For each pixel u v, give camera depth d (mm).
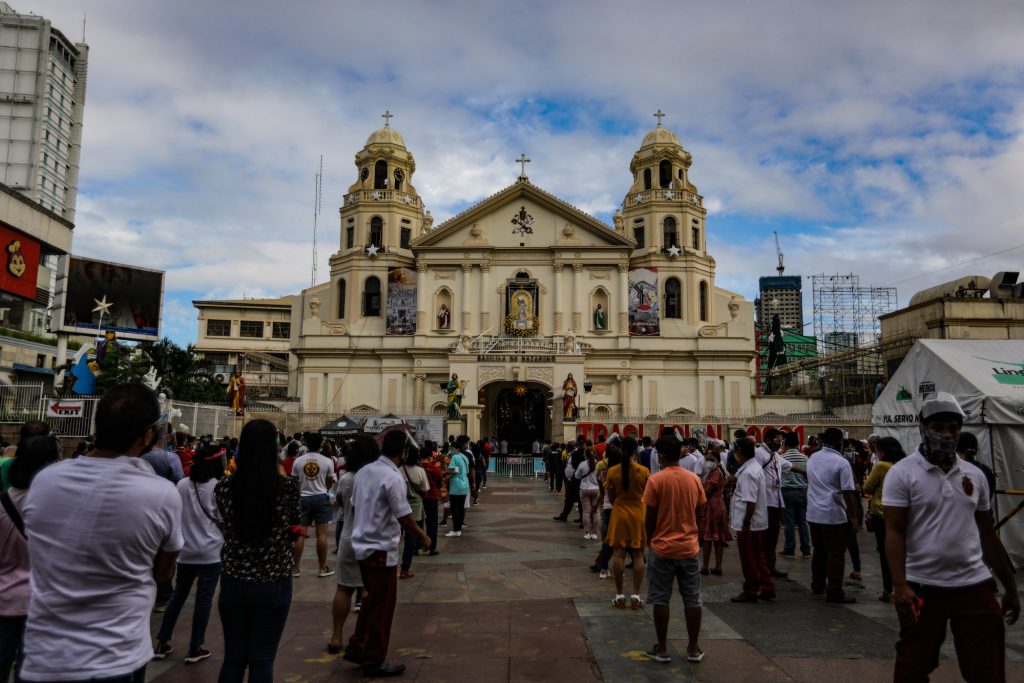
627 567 12961
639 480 9883
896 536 5473
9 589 5480
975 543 5438
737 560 13773
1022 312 40219
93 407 26844
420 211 58219
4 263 24906
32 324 55188
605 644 8109
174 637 8484
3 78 84375
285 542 5738
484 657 7668
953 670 7227
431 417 35438
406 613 9523
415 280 53906
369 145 57812
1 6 88188
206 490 7758
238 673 5570
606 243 53781
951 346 14328
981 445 12766
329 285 57281
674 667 7344
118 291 41344
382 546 7246
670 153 56281
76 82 93562
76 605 3744
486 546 15289
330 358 53812
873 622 9117
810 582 11734
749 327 53250
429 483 14273
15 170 83625
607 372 52094
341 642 7961
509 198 54281
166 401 28203
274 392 74125
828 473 10367
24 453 5809
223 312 85875
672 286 54469
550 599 10320
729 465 14328
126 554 3854
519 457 41625
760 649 7953
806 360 64188
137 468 4086
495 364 47031
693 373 52938
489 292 53312
